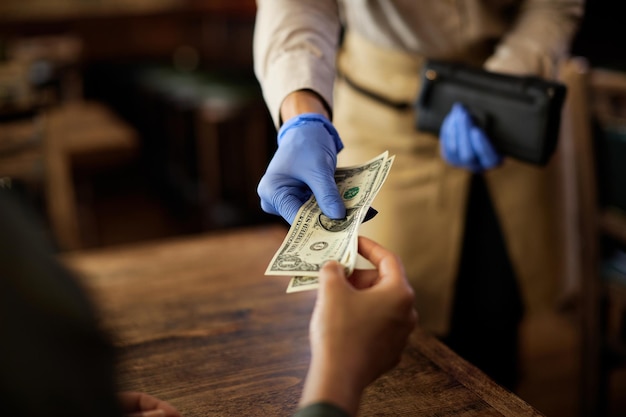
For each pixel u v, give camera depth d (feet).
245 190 13.08
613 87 4.75
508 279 5.70
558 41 5.09
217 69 15.30
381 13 4.89
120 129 10.82
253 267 4.39
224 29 16.30
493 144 4.79
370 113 5.27
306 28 4.13
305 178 3.12
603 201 5.20
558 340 8.58
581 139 5.09
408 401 2.86
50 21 17.15
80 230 12.84
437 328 5.56
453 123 4.78
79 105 12.60
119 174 16.71
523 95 4.53
